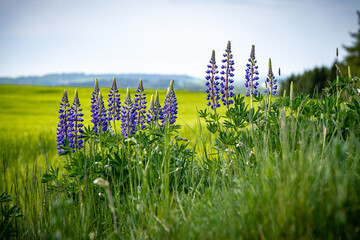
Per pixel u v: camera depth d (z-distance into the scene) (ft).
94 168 12.23
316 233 6.86
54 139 37.73
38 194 13.07
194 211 9.31
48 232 10.67
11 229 11.12
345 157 9.57
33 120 89.71
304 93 13.15
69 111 13.20
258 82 13.29
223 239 7.39
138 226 10.25
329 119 11.69
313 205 6.93
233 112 12.89
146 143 12.71
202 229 7.86
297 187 7.78
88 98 176.76
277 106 13.08
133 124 13.53
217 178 11.90
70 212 11.03
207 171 12.77
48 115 111.04
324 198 7.25
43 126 67.72
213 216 8.02
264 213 7.48
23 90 235.20
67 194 12.62
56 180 12.62
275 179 8.73
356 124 11.63
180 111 75.05
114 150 14.08
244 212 7.75
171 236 8.26
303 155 8.92
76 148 13.23
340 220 6.49
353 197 7.23
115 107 14.01
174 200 11.02
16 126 68.44
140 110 13.98
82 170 12.02
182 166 13.15
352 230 6.55
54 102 171.01
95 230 11.14
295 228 6.89
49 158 26.53
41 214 11.59
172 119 13.69
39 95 205.87
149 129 13.46
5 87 255.09
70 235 9.41
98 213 11.79
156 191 11.46
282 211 7.34
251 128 11.60
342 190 6.66
